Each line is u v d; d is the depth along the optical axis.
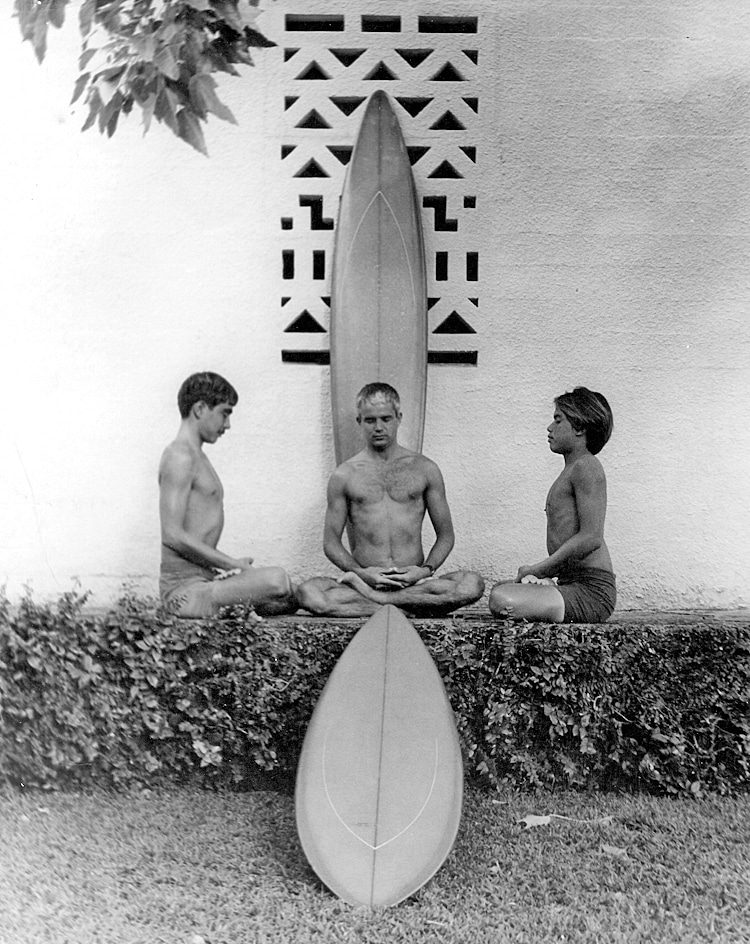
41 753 5.23
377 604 5.73
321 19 6.44
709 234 6.47
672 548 6.47
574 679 5.29
